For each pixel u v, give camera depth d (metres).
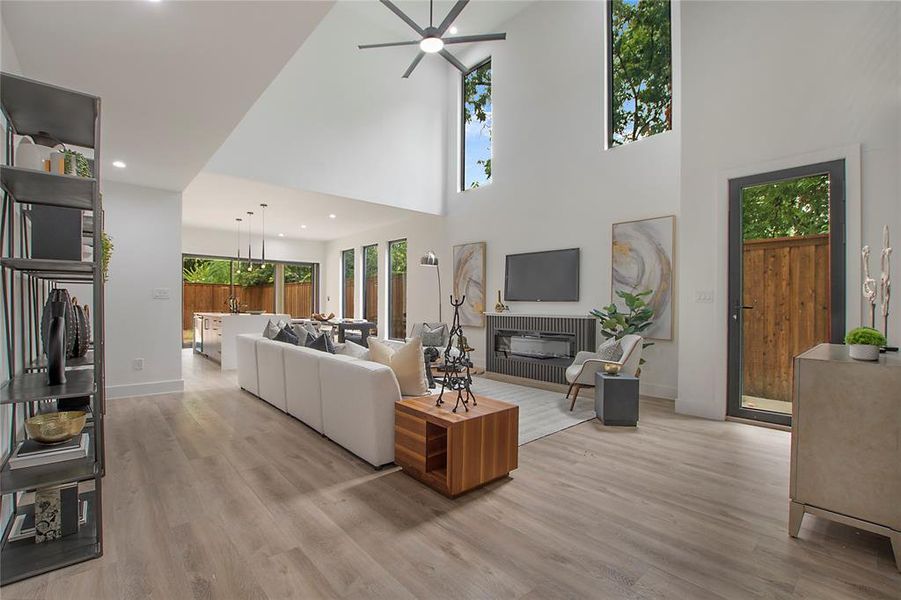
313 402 3.37
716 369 3.89
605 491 2.40
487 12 6.37
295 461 2.80
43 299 2.90
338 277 10.39
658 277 4.80
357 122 6.35
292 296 10.66
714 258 3.91
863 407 1.81
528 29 6.27
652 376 4.87
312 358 3.36
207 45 2.14
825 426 1.89
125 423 3.62
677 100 4.70
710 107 3.94
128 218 4.54
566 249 5.71
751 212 3.74
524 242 6.27
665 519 2.09
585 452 3.03
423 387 2.96
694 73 4.04
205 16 1.92
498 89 6.70
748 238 3.76
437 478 2.38
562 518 2.09
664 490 2.41
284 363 3.87
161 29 2.01
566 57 5.80
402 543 1.86
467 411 2.48
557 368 5.44
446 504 2.23
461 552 1.80
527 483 2.50
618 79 5.38
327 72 6.04
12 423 2.01
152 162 3.82
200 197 6.23
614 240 5.18
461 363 2.68
